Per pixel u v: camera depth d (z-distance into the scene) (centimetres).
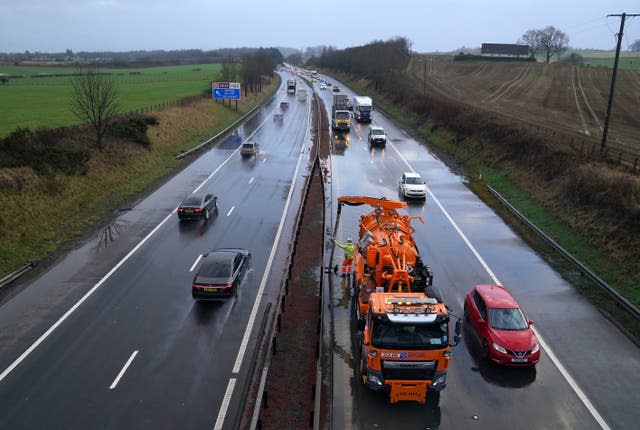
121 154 4075
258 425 1257
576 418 1392
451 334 1820
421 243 2686
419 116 7138
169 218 3042
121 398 1448
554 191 3272
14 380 1527
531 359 1591
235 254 2166
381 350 1352
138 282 2186
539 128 4747
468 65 13775
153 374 1555
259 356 1648
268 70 14688
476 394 1491
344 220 2984
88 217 3033
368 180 4050
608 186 2833
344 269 2183
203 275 2016
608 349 1722
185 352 1670
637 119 5909
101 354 1659
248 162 4647
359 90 11925
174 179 4003
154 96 8412
